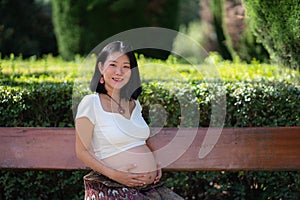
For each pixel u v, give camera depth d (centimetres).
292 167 456
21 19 1520
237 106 483
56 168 462
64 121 495
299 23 527
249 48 925
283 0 543
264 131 459
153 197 398
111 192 387
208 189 504
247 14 611
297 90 480
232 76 574
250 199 509
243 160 459
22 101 486
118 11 1323
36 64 841
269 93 478
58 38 1370
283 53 571
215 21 1148
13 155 466
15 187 504
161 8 1368
